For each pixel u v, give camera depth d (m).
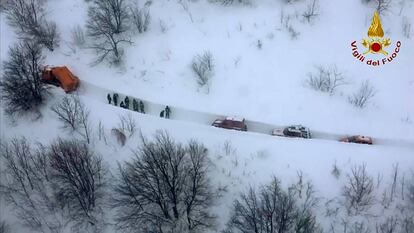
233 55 75.69
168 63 76.06
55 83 75.06
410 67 74.62
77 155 64.44
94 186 64.94
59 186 65.75
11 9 80.19
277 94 73.12
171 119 71.69
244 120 71.44
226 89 73.88
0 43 78.25
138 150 67.31
